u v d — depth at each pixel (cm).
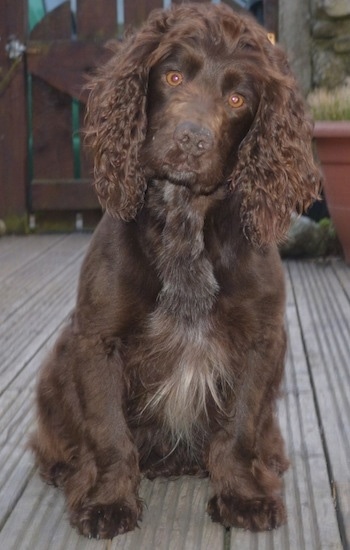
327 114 658
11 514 303
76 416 315
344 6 748
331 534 287
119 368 304
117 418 302
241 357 309
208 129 283
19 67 797
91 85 334
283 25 770
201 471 334
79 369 303
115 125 312
